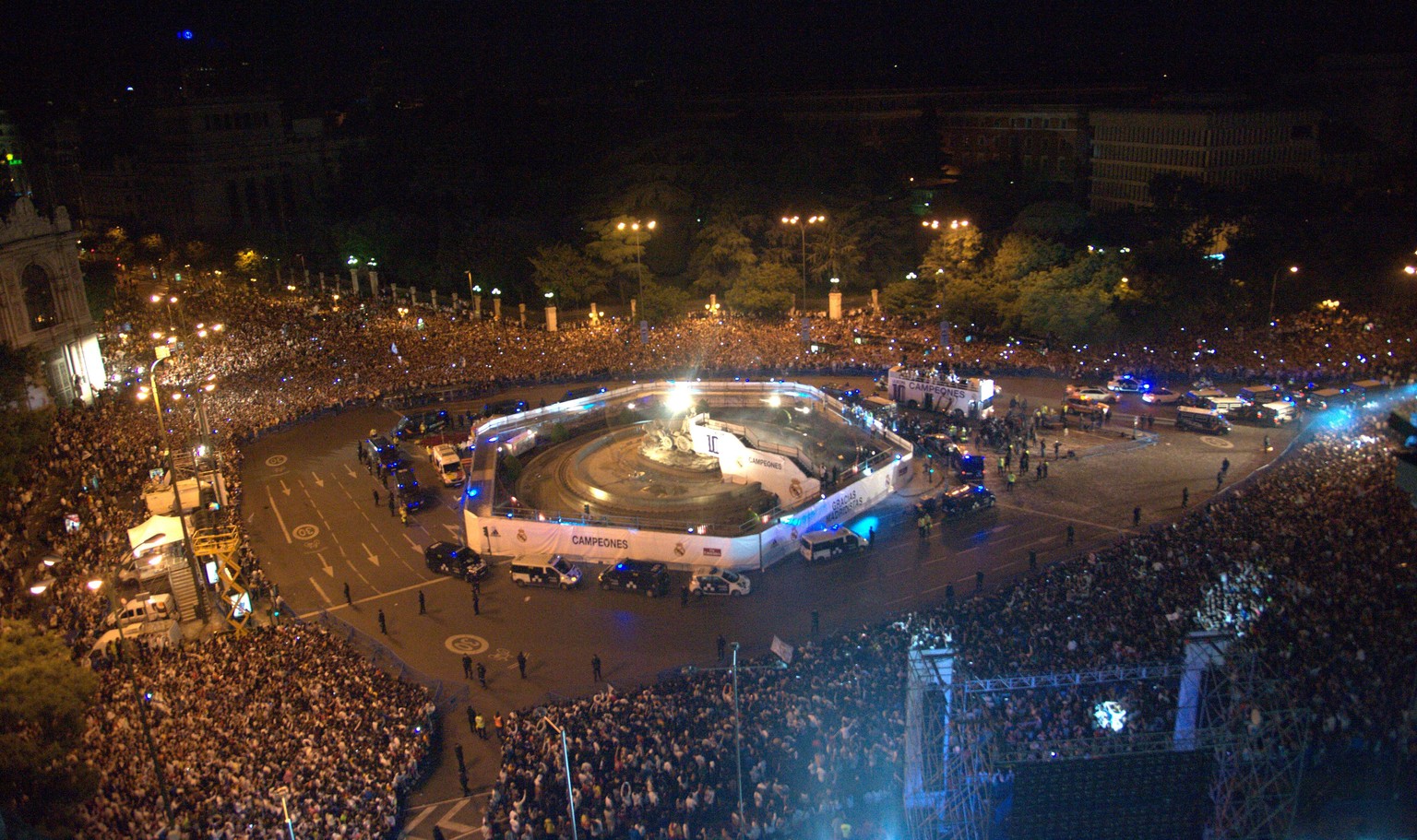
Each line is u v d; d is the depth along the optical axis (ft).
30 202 315.58
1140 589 167.12
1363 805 122.11
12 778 121.29
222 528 197.57
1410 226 368.07
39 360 293.23
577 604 199.52
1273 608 155.33
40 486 240.94
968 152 651.66
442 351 368.27
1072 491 238.27
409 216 519.19
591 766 138.51
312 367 357.00
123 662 169.37
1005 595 177.68
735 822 124.36
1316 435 255.70
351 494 260.42
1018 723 132.16
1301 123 474.49
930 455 268.41
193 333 394.73
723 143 490.49
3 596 188.14
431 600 202.69
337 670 165.58
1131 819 115.03
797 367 351.46
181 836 120.88
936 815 115.96
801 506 219.82
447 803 139.54
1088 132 567.59
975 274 377.91
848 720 141.59
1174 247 359.05
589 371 353.31
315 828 123.44
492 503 234.99
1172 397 297.74
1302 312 341.82
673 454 266.36
